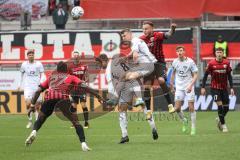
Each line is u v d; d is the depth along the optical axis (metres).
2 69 81.00
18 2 89.25
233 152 36.47
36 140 45.75
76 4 86.88
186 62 50.16
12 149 40.28
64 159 35.00
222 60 51.00
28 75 58.62
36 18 89.31
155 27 86.00
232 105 74.62
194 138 44.91
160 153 36.59
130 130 52.62
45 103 38.88
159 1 83.44
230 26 83.25
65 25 88.56
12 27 89.75
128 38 40.91
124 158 34.72
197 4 82.75
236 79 77.69
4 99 75.94
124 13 84.19
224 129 50.25
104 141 44.16
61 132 52.09
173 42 77.50
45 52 80.31
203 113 71.75
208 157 34.56
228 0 82.88
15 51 80.81
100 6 84.44
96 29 81.88
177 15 83.06
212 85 51.09
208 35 77.44
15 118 69.06
